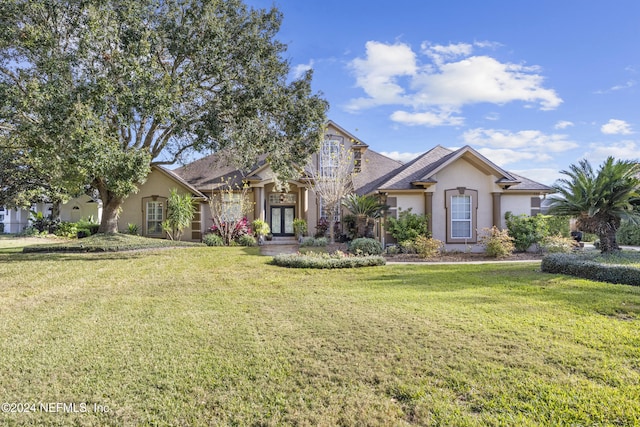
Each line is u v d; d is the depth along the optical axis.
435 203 16.62
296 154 17.52
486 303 6.87
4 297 8.03
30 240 25.61
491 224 16.81
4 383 3.93
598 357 4.30
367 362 4.30
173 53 14.57
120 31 13.08
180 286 9.18
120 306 7.12
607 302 6.69
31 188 26.69
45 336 5.37
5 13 11.55
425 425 3.13
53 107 10.93
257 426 3.17
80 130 11.12
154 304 7.28
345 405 3.44
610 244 10.91
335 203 18.61
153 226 22.33
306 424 3.17
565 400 3.41
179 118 14.28
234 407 3.44
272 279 10.09
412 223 15.95
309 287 8.93
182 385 3.84
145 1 14.09
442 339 4.96
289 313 6.45
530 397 3.49
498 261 13.49
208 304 7.23
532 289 8.04
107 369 4.23
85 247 16.59
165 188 22.12
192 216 21.19
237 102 15.57
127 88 12.18
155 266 12.45
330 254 14.38
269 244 20.84
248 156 17.39
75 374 4.12
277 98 15.88
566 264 9.70
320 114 17.00
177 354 4.63
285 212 23.83
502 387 3.67
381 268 11.75
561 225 16.42
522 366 4.11
